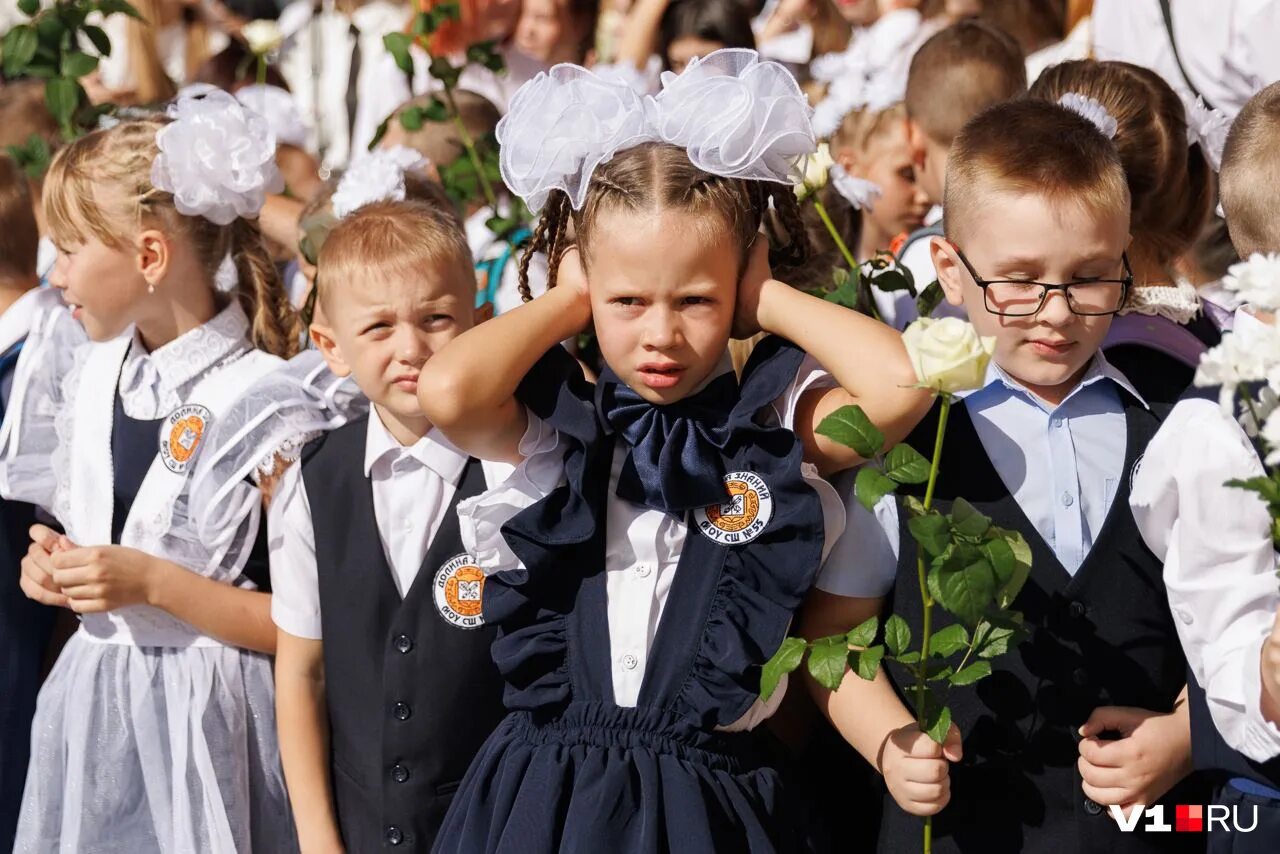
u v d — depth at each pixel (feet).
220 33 45.70
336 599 19.49
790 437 16.74
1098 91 20.61
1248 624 15.87
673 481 16.81
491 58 28.63
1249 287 13.78
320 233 23.11
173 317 22.04
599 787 16.29
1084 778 16.78
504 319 17.06
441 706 19.03
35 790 21.53
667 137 16.46
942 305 22.04
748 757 17.04
